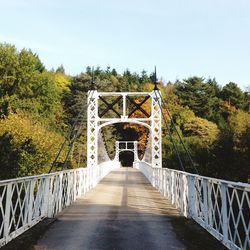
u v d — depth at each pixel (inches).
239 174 876.6
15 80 1448.1
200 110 2346.2
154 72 817.5
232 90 2495.1
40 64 1829.5
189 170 1048.2
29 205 264.7
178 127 1883.6
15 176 394.9
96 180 750.5
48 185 316.8
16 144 540.1
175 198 396.2
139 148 2410.2
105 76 2940.5
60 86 2186.3
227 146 938.7
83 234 254.8
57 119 1818.4
